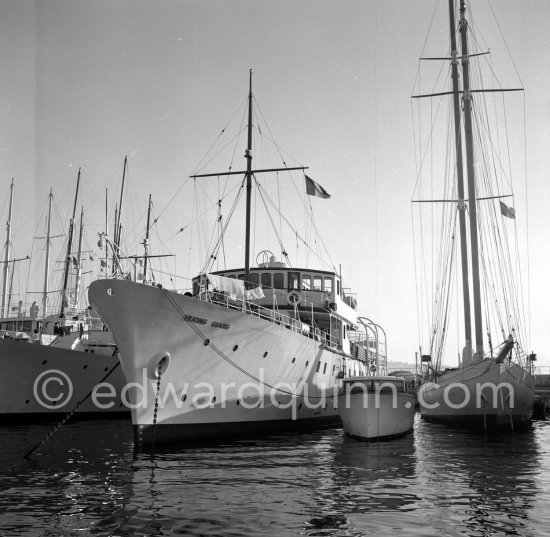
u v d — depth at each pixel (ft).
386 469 47.70
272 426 71.10
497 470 47.57
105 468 46.57
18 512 33.32
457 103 103.45
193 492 38.32
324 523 31.50
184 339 57.41
